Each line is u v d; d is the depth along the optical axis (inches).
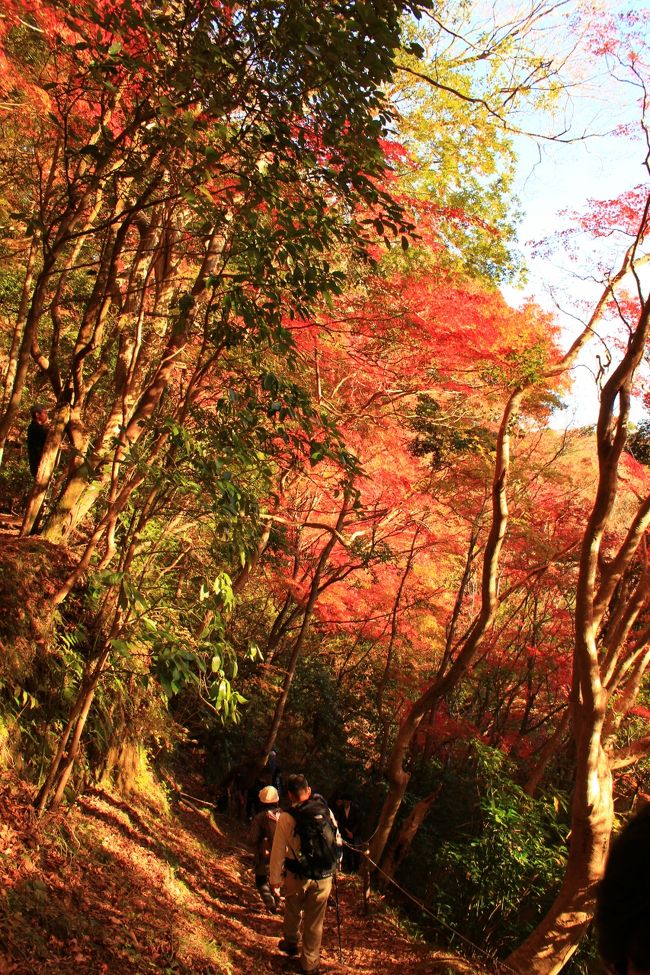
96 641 251.1
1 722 243.3
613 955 36.7
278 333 223.6
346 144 219.6
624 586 429.4
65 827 242.7
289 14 198.5
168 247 258.5
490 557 371.6
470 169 443.8
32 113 330.0
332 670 719.1
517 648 613.3
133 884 251.3
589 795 295.6
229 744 522.3
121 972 199.8
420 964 322.3
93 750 303.1
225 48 207.5
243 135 219.8
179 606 308.0
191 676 217.9
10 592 262.5
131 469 256.7
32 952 182.4
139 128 239.8
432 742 548.7
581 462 538.3
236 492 219.6
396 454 489.1
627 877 36.4
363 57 205.2
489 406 500.1
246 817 477.7
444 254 421.4
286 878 282.5
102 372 341.1
